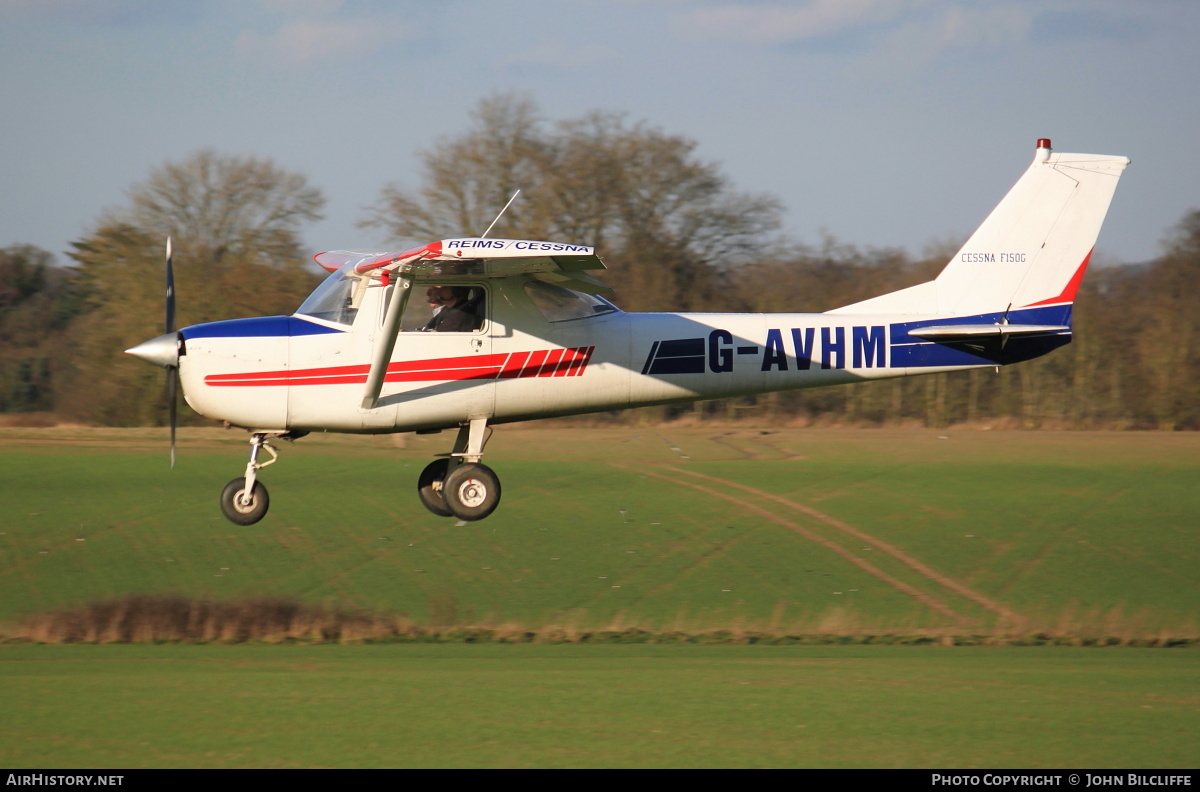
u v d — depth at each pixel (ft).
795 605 194.59
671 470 318.24
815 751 71.67
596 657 137.39
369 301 115.85
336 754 70.03
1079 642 168.55
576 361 120.47
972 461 335.67
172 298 120.37
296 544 227.61
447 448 349.82
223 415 114.83
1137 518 264.11
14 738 72.54
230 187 412.36
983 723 78.84
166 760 68.28
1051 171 130.82
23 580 201.67
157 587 197.77
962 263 131.64
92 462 306.55
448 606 189.47
